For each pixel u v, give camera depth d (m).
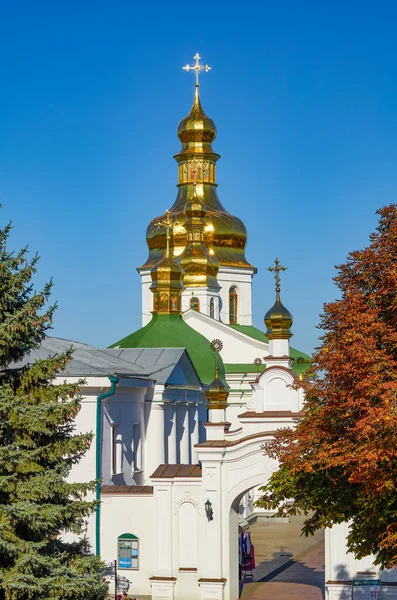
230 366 103.25
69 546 36.22
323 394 36.41
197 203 110.69
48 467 35.28
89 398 55.81
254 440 50.53
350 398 34.44
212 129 117.25
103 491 52.28
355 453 33.50
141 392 64.69
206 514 50.75
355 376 34.25
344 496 37.78
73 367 57.03
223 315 114.06
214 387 52.69
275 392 51.84
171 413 68.62
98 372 56.75
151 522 51.81
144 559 51.72
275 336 52.91
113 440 58.81
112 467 58.44
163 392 66.19
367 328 34.47
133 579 51.72
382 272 36.41
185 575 50.97
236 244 115.62
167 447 67.88
